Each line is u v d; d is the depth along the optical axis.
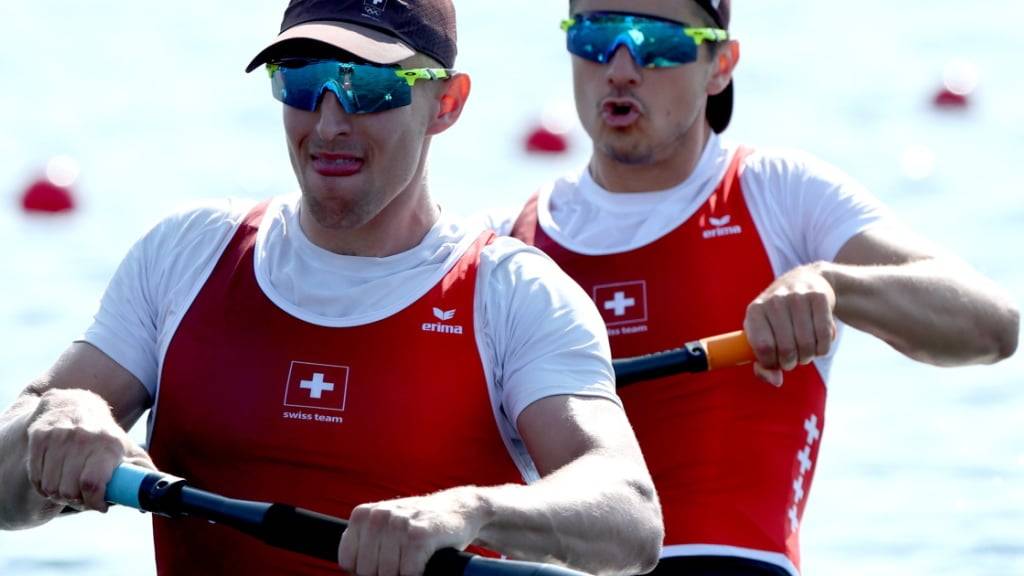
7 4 83.00
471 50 72.12
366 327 13.69
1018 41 74.12
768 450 18.55
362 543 11.30
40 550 25.11
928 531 25.94
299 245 14.00
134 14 81.62
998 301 17.94
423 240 14.00
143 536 25.95
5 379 32.50
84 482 12.50
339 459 13.49
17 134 55.91
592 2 18.83
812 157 19.09
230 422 13.65
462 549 11.55
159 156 53.41
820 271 17.02
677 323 18.73
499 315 13.69
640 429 18.52
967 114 60.78
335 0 13.55
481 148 54.00
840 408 31.70
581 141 57.06
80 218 46.12
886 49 72.75
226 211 14.39
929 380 33.12
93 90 64.38
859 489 27.70
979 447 29.50
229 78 67.00
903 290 17.30
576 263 19.19
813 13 82.00
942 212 45.69
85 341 14.02
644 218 19.16
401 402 13.53
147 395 14.22
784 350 16.59
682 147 19.02
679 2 18.67
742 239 18.83
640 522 12.38
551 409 13.05
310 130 13.38
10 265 41.19
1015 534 25.70
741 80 66.19
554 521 11.87
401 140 13.42
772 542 18.38
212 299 13.95
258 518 12.32
